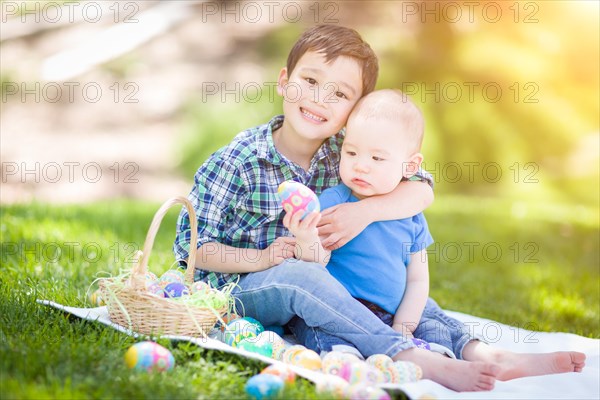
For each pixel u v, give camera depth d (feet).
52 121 37.06
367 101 9.16
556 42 42.75
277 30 44.04
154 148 35.88
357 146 8.99
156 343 7.55
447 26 41.24
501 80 40.55
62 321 8.35
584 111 42.34
